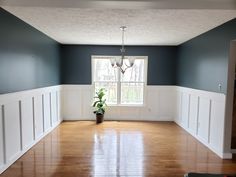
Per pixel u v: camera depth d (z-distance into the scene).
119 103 6.80
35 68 4.41
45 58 5.04
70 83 6.66
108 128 5.69
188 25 3.89
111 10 2.99
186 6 2.40
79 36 5.14
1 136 3.11
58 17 3.43
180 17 3.33
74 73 6.64
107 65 6.78
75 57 6.60
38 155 3.80
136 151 4.04
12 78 3.44
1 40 3.08
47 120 5.17
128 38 5.37
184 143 4.55
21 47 3.74
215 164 3.51
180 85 6.28
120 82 6.79
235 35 3.37
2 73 3.12
